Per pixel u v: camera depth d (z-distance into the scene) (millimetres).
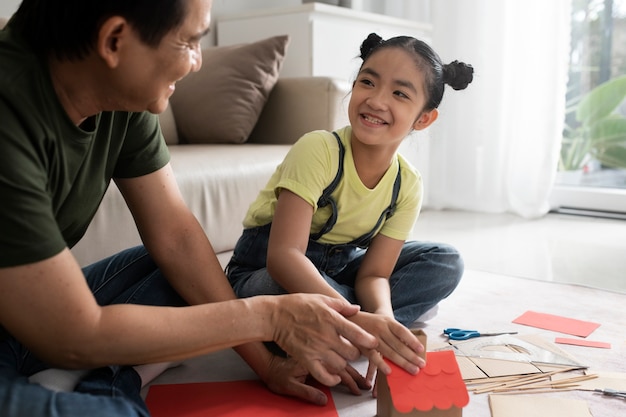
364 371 1373
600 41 3242
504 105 3273
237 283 1478
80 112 962
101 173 1070
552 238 2760
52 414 843
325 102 2393
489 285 2023
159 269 1293
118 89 924
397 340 1080
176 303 1286
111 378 1069
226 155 2078
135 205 1199
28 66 885
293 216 1342
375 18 2988
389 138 1354
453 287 1600
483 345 1455
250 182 2064
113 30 850
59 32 873
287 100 2490
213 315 997
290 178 1362
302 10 2746
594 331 1603
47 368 1095
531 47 3141
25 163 852
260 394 1219
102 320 916
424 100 1385
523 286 2014
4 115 844
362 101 1355
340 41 2871
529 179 3215
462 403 1047
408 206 1482
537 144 3172
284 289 1369
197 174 1918
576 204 3312
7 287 846
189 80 2490
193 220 1239
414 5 3451
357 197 1413
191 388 1250
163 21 856
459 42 3283
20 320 866
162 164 1192
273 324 1037
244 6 3223
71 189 1021
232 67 2455
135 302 1247
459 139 3385
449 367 1081
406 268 1564
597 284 2055
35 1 892
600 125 3297
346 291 1454
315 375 1052
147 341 938
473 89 3299
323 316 1042
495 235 2824
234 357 1416
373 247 1500
